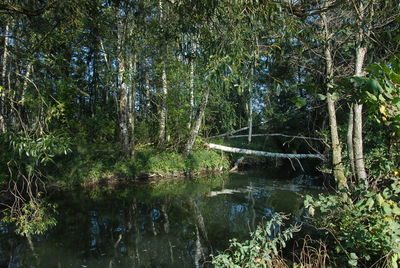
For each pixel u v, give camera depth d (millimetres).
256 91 2936
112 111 18453
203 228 7410
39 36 4262
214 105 14945
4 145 8836
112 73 9695
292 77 8250
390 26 4219
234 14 2916
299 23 3334
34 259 5715
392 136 2816
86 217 8367
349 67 7008
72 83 4949
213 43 3006
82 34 6113
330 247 4512
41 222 4500
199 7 3094
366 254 3502
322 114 11594
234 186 12461
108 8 5074
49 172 11875
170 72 13719
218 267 3523
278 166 17781
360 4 3689
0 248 6172
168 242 6543
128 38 6738
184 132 15562
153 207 9461
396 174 2881
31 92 4430
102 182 12977
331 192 9820
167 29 4215
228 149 15211
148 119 17531
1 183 9227
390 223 3002
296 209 8469
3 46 4059
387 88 1865
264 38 3451
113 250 6148
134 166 13953
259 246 3816
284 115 14359
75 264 5492
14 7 3588
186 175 14969
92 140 15250
